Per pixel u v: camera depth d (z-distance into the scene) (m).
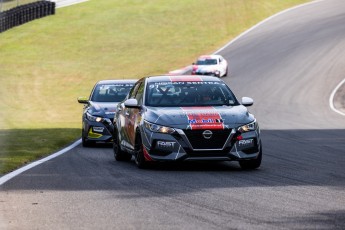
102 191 34.50
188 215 27.67
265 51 199.75
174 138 42.97
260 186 35.88
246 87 153.88
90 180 38.84
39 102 149.50
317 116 109.50
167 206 29.88
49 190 34.97
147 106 46.31
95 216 27.77
